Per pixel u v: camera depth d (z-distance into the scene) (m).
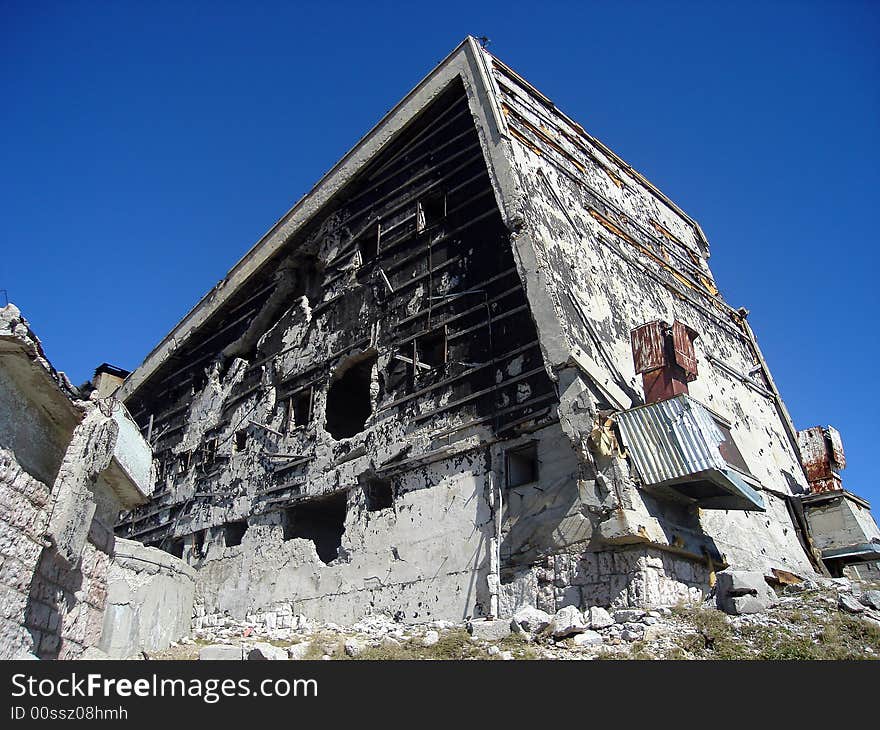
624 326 16.94
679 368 14.59
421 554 15.15
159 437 25.88
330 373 19.75
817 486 20.55
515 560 13.56
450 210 18.22
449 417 15.85
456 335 16.55
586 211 18.95
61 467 9.02
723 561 14.15
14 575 8.07
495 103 17.23
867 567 18.89
